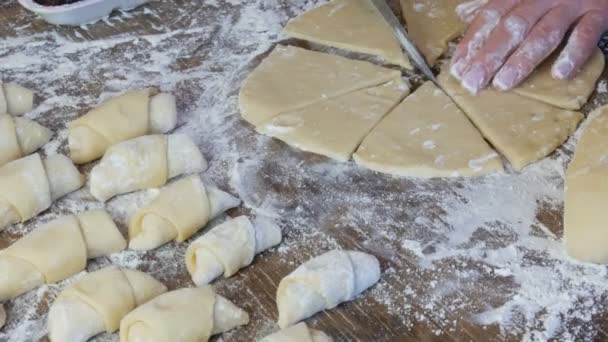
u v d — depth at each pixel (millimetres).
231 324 883
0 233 966
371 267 904
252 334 885
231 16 1177
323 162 1008
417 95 1057
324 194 982
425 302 899
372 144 1011
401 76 1079
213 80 1099
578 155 981
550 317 882
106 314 878
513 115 1027
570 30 1094
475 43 1072
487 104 1040
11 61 1136
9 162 993
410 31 1131
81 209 982
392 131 1021
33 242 918
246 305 903
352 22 1146
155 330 854
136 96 1037
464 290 904
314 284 882
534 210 956
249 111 1050
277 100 1055
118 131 1018
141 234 937
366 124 1029
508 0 1092
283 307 880
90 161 1023
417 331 881
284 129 1028
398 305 898
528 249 929
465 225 949
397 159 994
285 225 959
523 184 976
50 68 1125
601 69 1068
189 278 925
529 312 887
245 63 1116
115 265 922
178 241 944
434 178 986
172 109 1043
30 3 1153
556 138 1002
